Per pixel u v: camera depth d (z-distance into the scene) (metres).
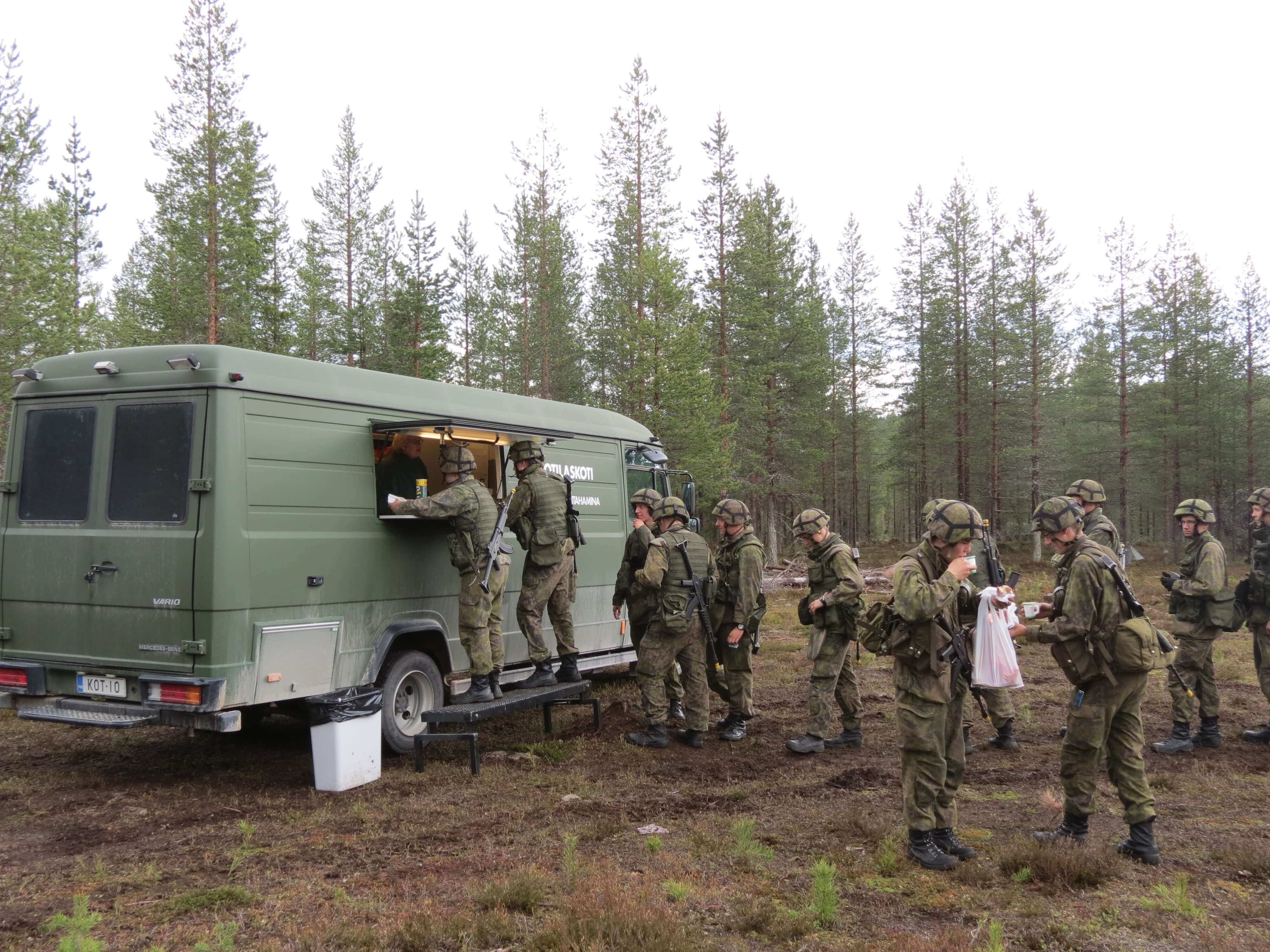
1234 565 33.69
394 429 6.26
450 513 6.23
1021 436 34.56
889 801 5.39
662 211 28.06
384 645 6.23
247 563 5.28
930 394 36.69
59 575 5.60
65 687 5.62
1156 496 42.00
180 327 21.11
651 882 3.93
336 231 30.84
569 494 7.31
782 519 38.00
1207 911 3.69
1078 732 4.38
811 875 4.12
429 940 3.30
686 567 6.75
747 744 6.96
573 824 4.91
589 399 30.89
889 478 51.03
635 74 27.94
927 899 3.84
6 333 14.47
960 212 35.12
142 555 5.32
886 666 10.58
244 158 22.28
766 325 29.31
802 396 31.69
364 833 4.75
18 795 5.53
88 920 3.42
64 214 17.58
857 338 43.00
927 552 4.22
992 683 4.31
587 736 7.24
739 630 6.79
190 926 3.50
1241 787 5.74
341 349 26.17
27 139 15.45
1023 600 18.14
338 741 5.57
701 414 23.92
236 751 6.75
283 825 4.92
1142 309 35.69
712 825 4.90
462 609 6.38
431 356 24.80
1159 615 14.91
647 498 6.95
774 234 32.47
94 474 5.59
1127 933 3.48
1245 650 12.09
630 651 9.27
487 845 4.53
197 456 5.25
